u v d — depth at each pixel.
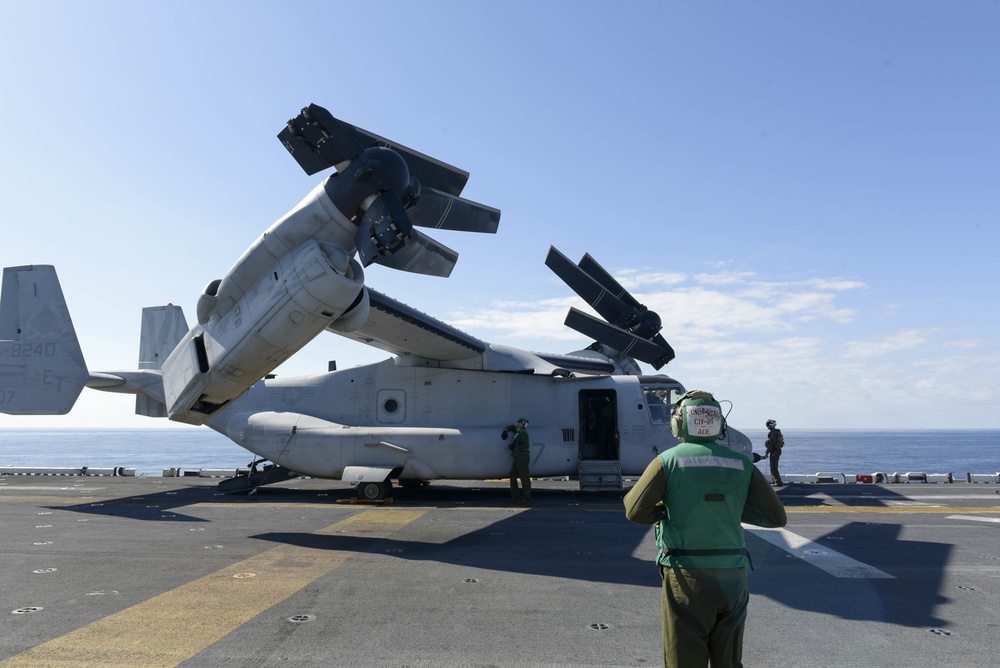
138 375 15.82
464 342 14.27
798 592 6.10
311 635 4.84
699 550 3.09
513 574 6.78
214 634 4.85
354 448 14.29
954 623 5.18
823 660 4.38
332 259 9.09
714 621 3.06
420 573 6.82
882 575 6.76
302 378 15.88
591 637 4.82
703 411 3.32
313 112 8.66
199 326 10.73
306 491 15.34
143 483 16.97
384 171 8.77
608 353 19.06
